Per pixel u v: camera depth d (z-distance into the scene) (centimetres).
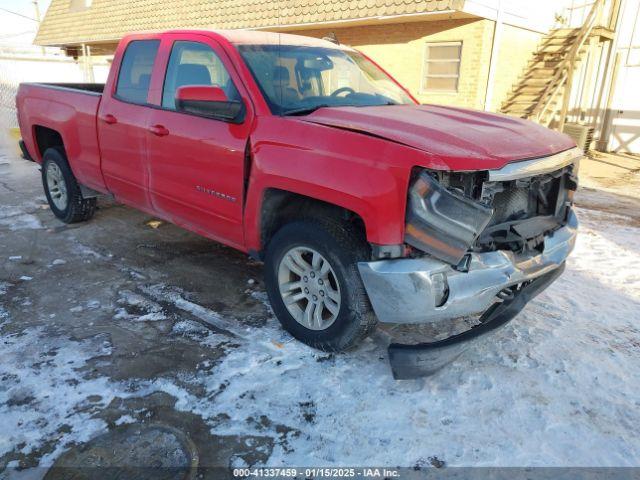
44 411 268
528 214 327
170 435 254
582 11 1284
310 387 293
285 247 319
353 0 1084
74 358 315
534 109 1067
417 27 1094
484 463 243
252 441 253
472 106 1047
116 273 443
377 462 242
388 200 261
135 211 625
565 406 285
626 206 730
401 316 271
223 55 359
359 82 414
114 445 247
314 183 287
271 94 341
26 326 351
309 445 251
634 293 432
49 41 2030
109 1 1773
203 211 379
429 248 259
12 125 1359
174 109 388
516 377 309
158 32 419
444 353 277
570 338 355
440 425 267
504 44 1098
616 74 1233
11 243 508
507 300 309
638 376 314
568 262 500
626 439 262
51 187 572
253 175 325
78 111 480
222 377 300
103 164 467
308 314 322
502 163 267
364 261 282
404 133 281
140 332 347
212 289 416
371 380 301
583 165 1072
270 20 1248
